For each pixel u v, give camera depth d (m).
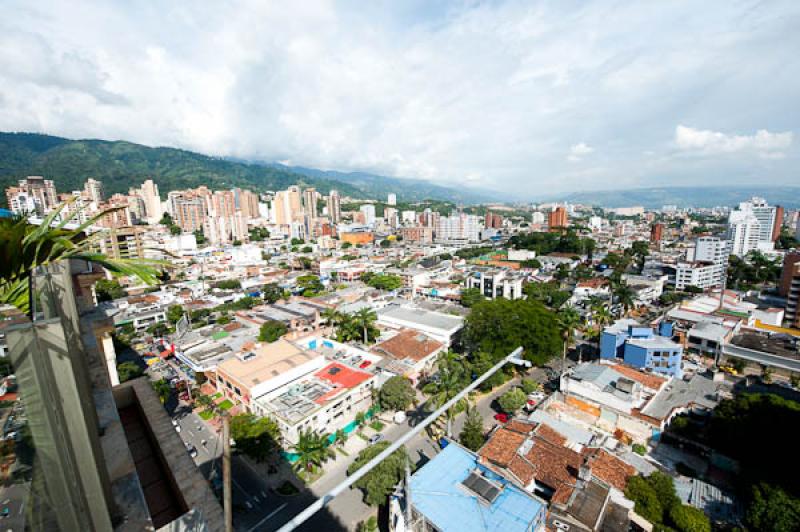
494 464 32.50
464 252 162.75
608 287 96.25
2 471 4.21
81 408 4.79
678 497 30.19
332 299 90.50
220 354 58.38
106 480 5.75
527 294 92.19
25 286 6.79
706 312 71.38
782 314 73.94
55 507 4.44
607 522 27.56
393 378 46.91
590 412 42.81
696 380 48.31
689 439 38.16
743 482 32.53
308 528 31.75
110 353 29.78
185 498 6.64
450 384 42.03
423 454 39.94
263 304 94.38
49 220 7.25
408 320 70.75
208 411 48.28
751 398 36.69
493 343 55.81
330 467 38.59
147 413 8.88
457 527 25.16
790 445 32.25
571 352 65.31
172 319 78.94
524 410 46.72
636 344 50.66
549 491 31.44
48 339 4.40
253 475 37.75
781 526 26.25
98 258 7.10
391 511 29.33
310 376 49.50
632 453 35.81
